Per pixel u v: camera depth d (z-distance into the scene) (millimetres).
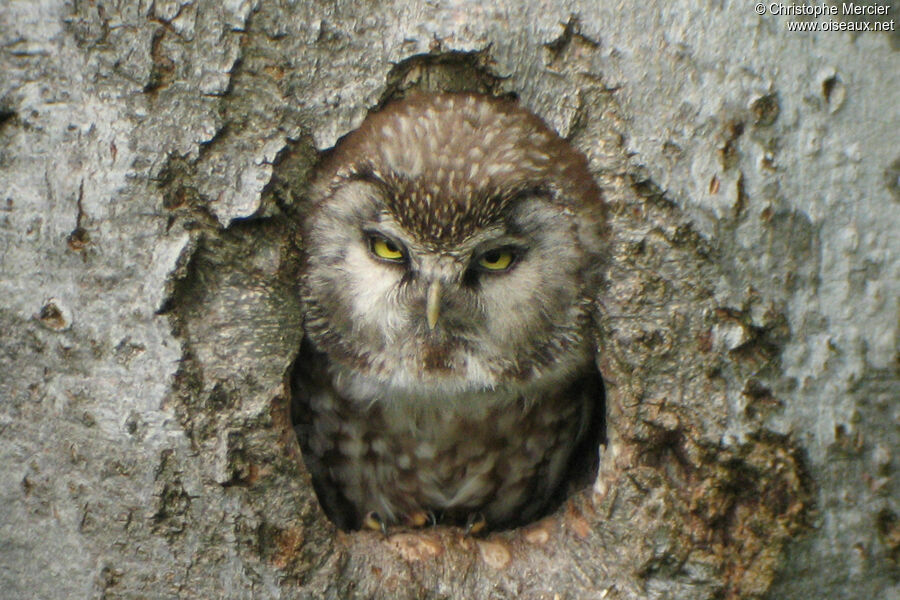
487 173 7391
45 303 7020
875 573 7094
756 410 7094
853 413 7059
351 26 7371
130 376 6930
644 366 7230
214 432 6980
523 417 8797
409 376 8203
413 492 9266
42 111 7051
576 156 7422
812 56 7051
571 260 7602
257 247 7297
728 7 7090
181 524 6883
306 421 8984
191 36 7070
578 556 7402
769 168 7055
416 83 7652
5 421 7059
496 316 7922
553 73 7371
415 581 7363
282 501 7117
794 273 7074
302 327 7914
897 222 7039
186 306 7074
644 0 7199
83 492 6906
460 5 7410
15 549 7027
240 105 7160
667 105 7156
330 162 7566
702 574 7051
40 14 7066
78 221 6980
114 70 7000
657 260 7219
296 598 7043
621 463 7301
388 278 7895
